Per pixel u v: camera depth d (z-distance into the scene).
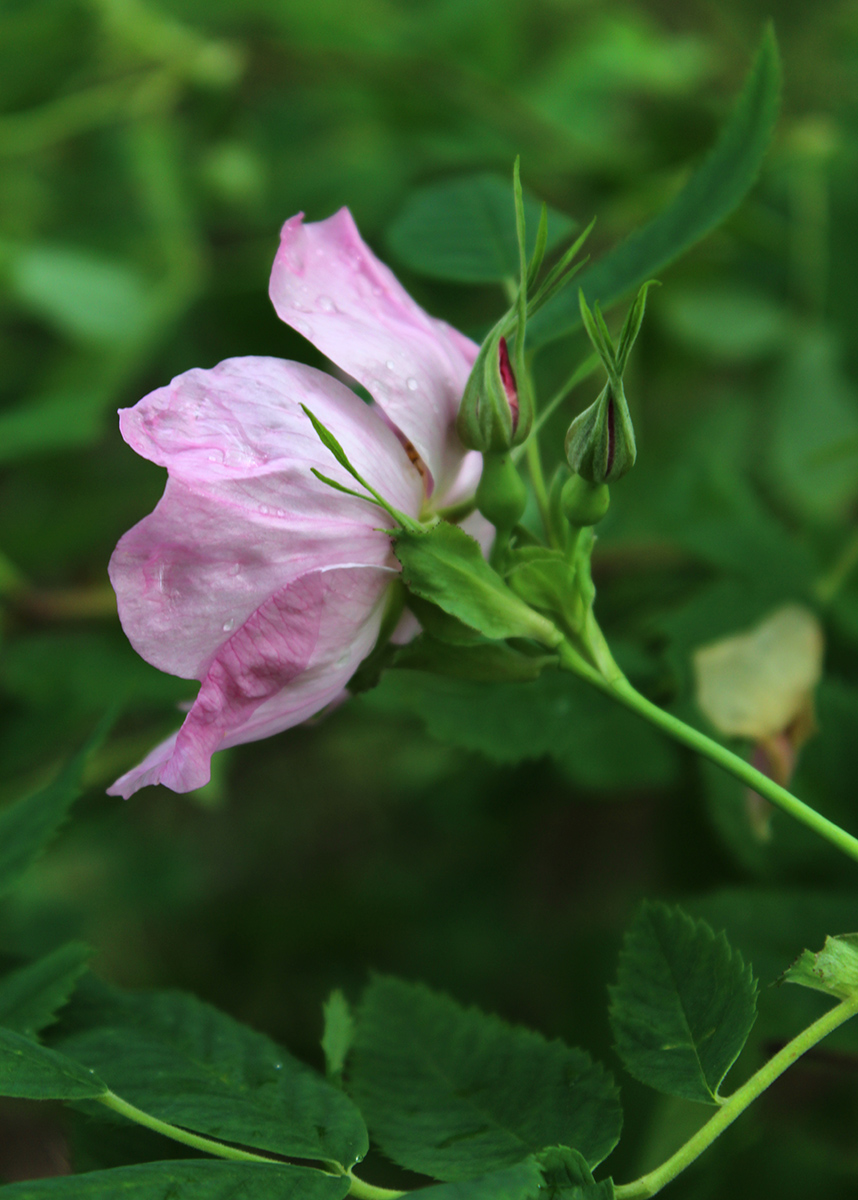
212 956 0.80
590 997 0.54
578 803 0.69
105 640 0.60
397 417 0.45
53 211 0.84
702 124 0.72
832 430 0.73
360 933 0.75
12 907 0.78
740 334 0.75
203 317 0.75
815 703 0.51
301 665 0.44
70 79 0.76
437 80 0.73
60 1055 0.44
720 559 0.55
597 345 0.44
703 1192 0.48
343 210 0.46
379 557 0.45
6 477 0.78
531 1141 0.44
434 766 0.80
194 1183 0.43
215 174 0.77
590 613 0.45
